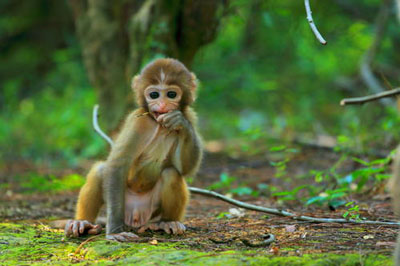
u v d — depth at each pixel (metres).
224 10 11.24
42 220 7.73
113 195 6.43
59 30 25.58
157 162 6.80
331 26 19.42
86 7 12.96
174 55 11.16
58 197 10.06
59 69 22.94
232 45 19.86
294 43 19.89
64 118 17.70
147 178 6.88
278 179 10.98
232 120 19.08
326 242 5.54
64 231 6.45
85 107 18.27
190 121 6.96
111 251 5.51
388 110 12.79
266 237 5.77
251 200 9.05
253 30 19.00
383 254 4.84
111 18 12.43
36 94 23.30
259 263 4.71
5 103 21.69
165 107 6.58
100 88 12.47
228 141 16.50
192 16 11.10
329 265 4.66
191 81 6.94
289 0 14.86
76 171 13.40
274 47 20.30
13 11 25.73
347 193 8.74
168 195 6.60
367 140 12.09
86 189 6.80
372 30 19.72
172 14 11.09
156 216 7.00
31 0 25.53
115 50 12.31
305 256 4.88
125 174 6.55
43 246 5.88
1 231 6.54
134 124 6.65
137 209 6.93
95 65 12.47
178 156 6.72
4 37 26.02
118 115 12.02
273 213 6.81
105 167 6.56
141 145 6.71
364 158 10.75
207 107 20.47
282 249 5.26
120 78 12.20
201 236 6.19
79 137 17.05
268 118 18.73
